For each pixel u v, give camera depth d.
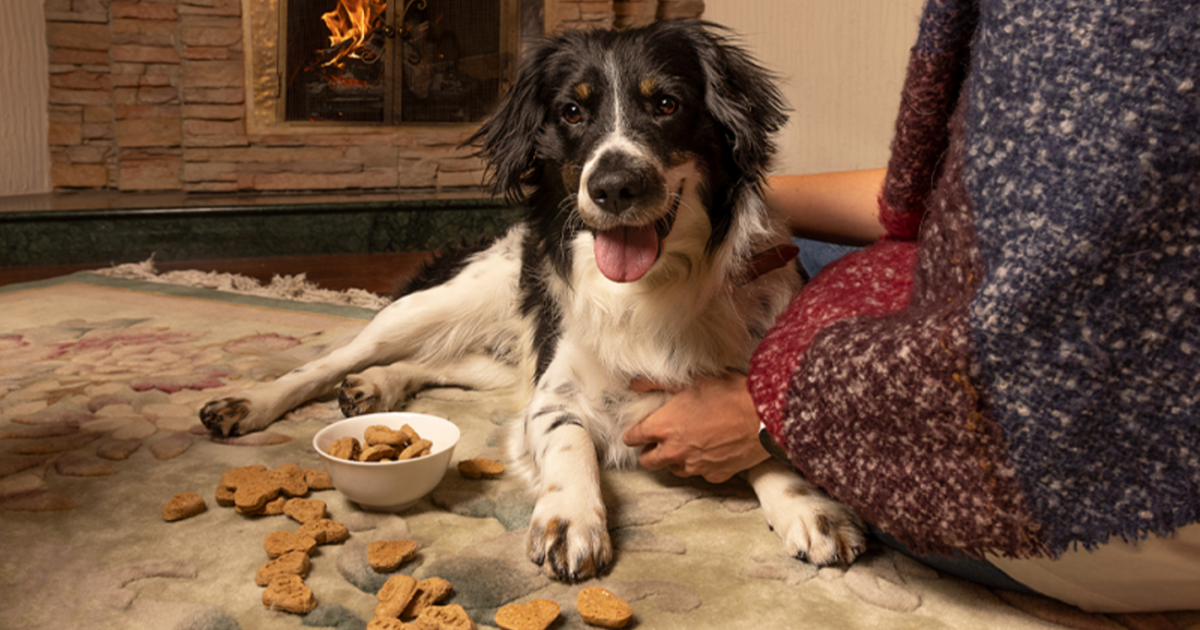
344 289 4.13
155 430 1.97
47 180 5.56
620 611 1.21
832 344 1.20
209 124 5.57
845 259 1.58
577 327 1.86
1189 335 0.89
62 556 1.39
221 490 1.62
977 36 1.02
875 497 1.15
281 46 5.60
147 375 2.41
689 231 1.73
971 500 1.04
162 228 4.84
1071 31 0.85
